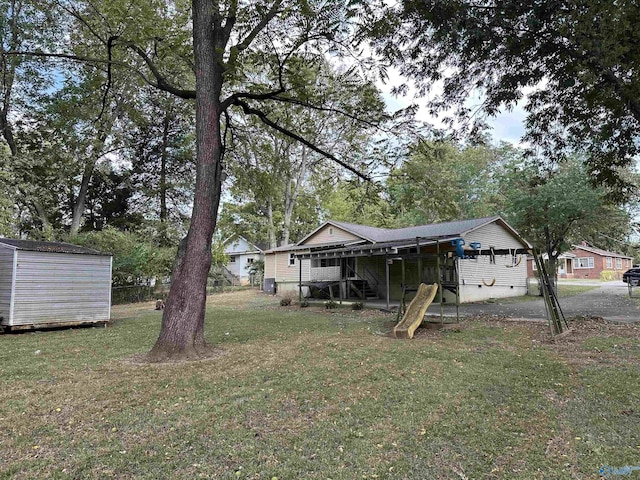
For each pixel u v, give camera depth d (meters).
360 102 8.26
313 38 7.32
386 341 7.66
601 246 42.75
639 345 6.60
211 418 3.83
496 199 30.09
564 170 18.39
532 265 32.34
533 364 5.64
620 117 8.28
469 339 7.73
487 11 6.79
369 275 18.08
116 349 7.28
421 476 2.78
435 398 4.30
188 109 17.91
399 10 6.98
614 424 3.57
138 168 23.53
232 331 9.24
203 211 6.81
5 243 9.60
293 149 25.78
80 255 10.45
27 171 15.71
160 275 21.05
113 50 11.09
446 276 15.35
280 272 22.61
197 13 6.96
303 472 2.85
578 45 6.43
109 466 2.95
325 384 4.85
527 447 3.18
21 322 9.32
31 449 3.22
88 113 12.12
